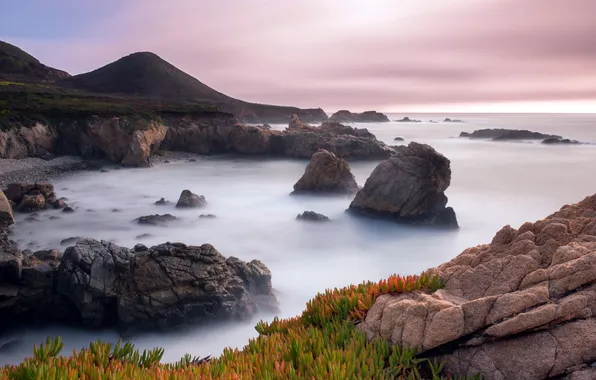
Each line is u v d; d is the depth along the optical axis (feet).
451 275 32.60
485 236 166.40
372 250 147.02
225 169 317.01
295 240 152.66
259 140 384.06
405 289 32.76
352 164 351.46
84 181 247.70
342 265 132.77
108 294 79.00
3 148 262.67
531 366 23.90
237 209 193.36
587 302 24.08
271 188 245.24
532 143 598.34
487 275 30.35
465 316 26.63
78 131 302.86
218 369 26.99
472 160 411.95
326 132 398.62
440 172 174.09
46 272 81.61
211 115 410.11
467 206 220.23
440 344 26.91
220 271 86.12
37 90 508.94
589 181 291.99
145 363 31.27
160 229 156.76
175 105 449.48
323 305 34.65
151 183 254.68
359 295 33.45
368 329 30.66
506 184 281.13
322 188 214.90
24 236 140.77
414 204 171.12
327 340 29.60
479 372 25.39
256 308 87.40
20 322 80.18
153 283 80.74
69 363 27.22
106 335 78.59
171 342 77.10
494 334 25.40
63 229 150.92
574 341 23.34
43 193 177.68
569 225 31.45
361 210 178.19
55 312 81.56
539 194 248.93
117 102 431.02
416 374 25.71
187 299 80.79
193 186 249.34
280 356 28.17
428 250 149.38
